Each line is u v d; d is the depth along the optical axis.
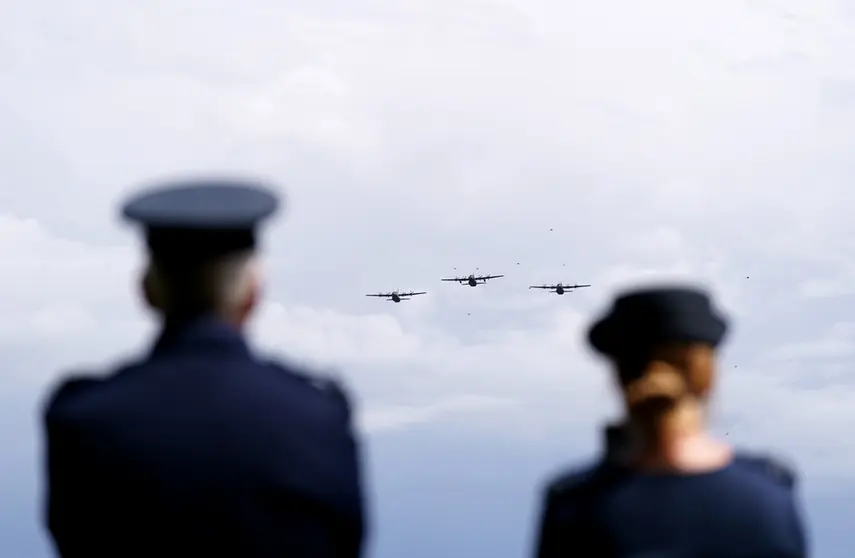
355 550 5.33
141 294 5.47
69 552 5.23
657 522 5.08
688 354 5.10
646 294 5.17
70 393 5.38
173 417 5.03
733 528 5.03
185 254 5.14
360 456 5.41
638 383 5.13
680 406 5.15
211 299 5.23
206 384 5.10
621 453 5.38
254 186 5.38
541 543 5.51
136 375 5.20
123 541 4.99
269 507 4.96
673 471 5.16
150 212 5.11
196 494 4.92
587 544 5.21
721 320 5.24
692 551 5.02
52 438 5.24
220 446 4.97
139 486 4.94
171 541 4.91
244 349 5.30
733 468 5.19
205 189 5.36
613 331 5.23
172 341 5.25
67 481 5.15
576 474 5.48
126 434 5.01
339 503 5.15
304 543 5.05
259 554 4.93
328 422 5.21
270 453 4.99
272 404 5.10
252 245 5.30
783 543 5.04
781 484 5.25
